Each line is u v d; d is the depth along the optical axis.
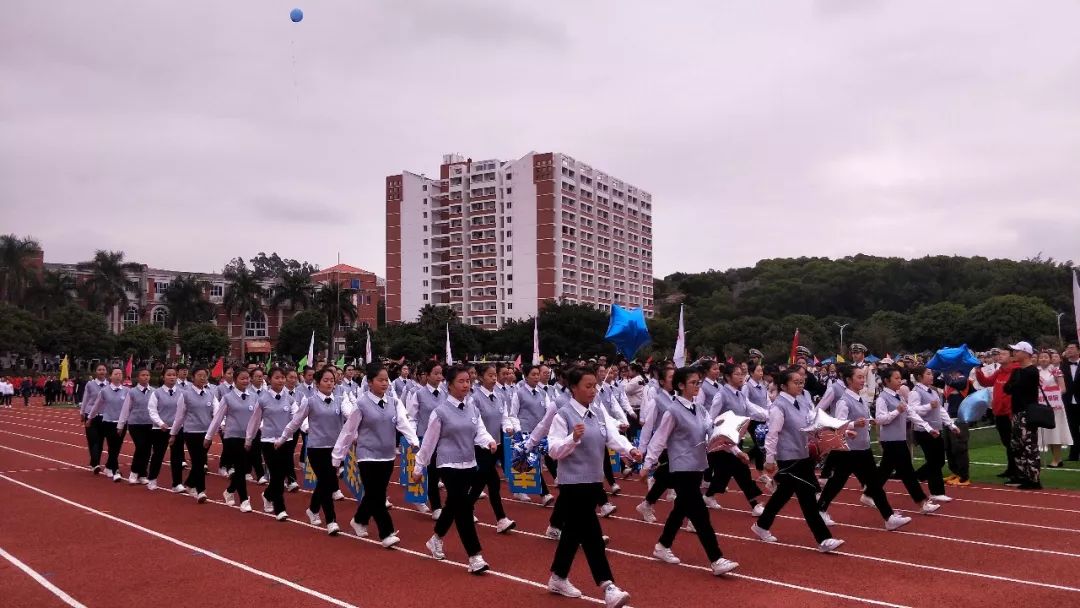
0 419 33.56
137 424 14.89
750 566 8.21
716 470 11.08
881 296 101.94
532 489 12.13
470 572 8.09
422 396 11.46
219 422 12.16
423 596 7.29
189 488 13.85
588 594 7.35
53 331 74.88
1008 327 78.81
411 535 10.03
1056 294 89.25
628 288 121.81
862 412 10.02
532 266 104.75
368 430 9.32
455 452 8.25
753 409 11.35
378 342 82.69
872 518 10.71
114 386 15.89
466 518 8.14
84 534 10.19
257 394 12.58
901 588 7.32
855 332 87.81
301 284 90.25
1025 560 8.28
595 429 7.16
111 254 85.19
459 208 110.75
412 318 113.62
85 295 83.75
